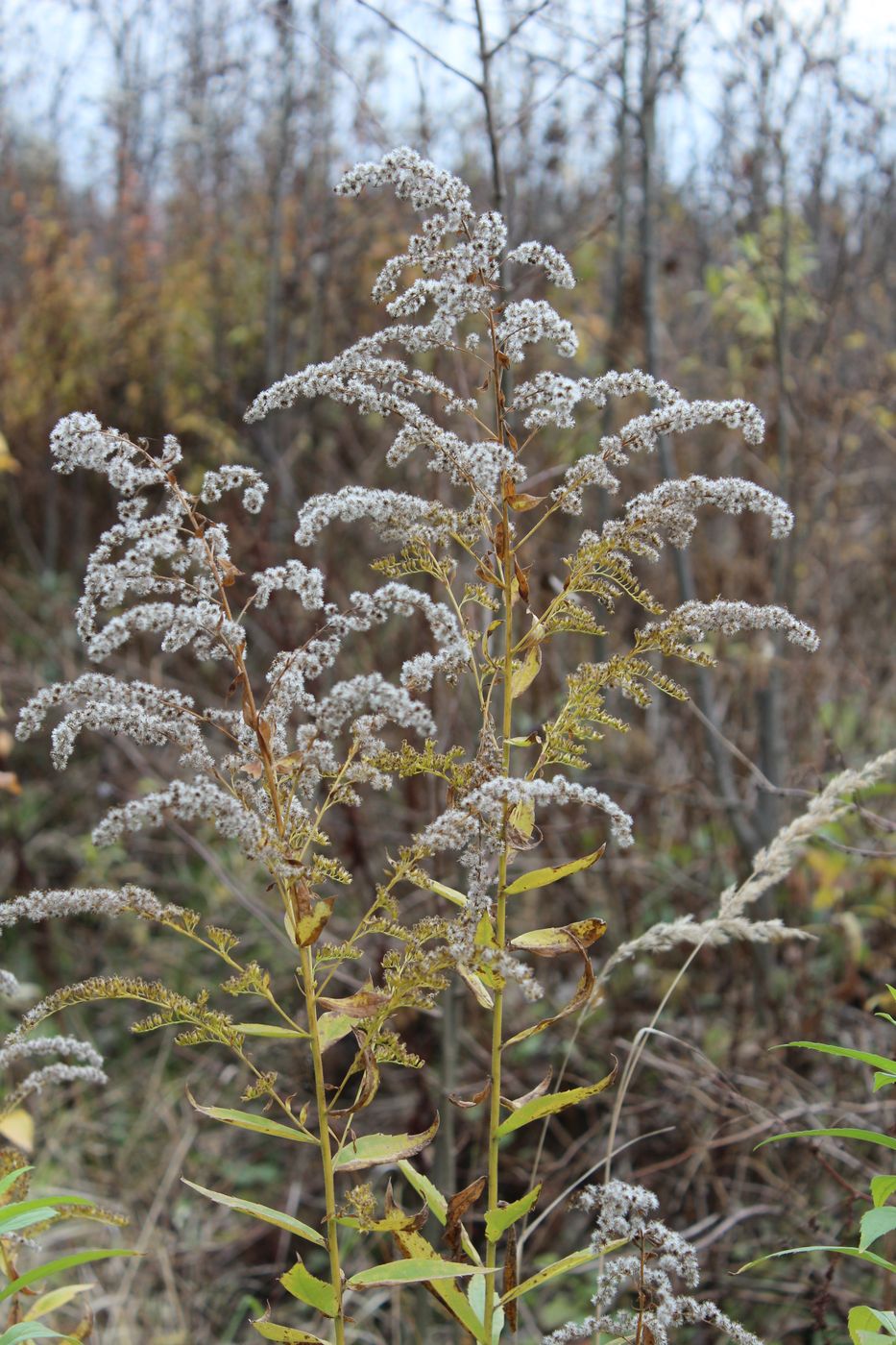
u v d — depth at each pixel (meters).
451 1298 1.95
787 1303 3.45
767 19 4.95
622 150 5.45
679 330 7.30
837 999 4.72
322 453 7.16
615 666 1.99
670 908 5.27
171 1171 4.51
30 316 8.72
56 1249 4.36
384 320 6.74
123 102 9.26
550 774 5.18
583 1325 1.98
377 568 1.99
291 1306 4.20
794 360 5.77
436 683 4.23
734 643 5.46
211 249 8.51
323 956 1.89
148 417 8.28
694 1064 4.06
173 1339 3.97
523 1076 4.68
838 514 5.97
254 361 7.92
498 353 1.96
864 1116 3.84
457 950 1.82
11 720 7.05
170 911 1.91
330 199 7.57
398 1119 4.77
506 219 5.77
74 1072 2.32
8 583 8.17
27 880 5.92
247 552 5.93
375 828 5.54
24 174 10.05
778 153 5.10
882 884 4.95
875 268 7.00
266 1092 1.95
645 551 2.03
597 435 6.05
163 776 6.23
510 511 2.11
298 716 5.47
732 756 5.33
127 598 7.01
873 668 6.19
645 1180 4.23
